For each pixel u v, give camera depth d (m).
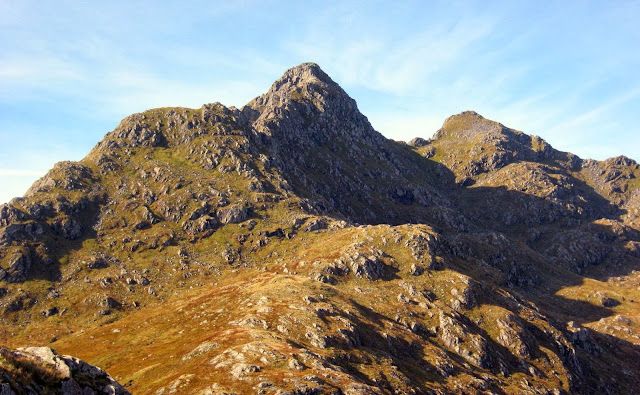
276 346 123.62
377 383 125.12
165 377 115.31
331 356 129.00
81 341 175.25
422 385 135.12
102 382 33.00
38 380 28.94
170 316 185.75
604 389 195.75
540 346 193.38
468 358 170.12
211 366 114.50
